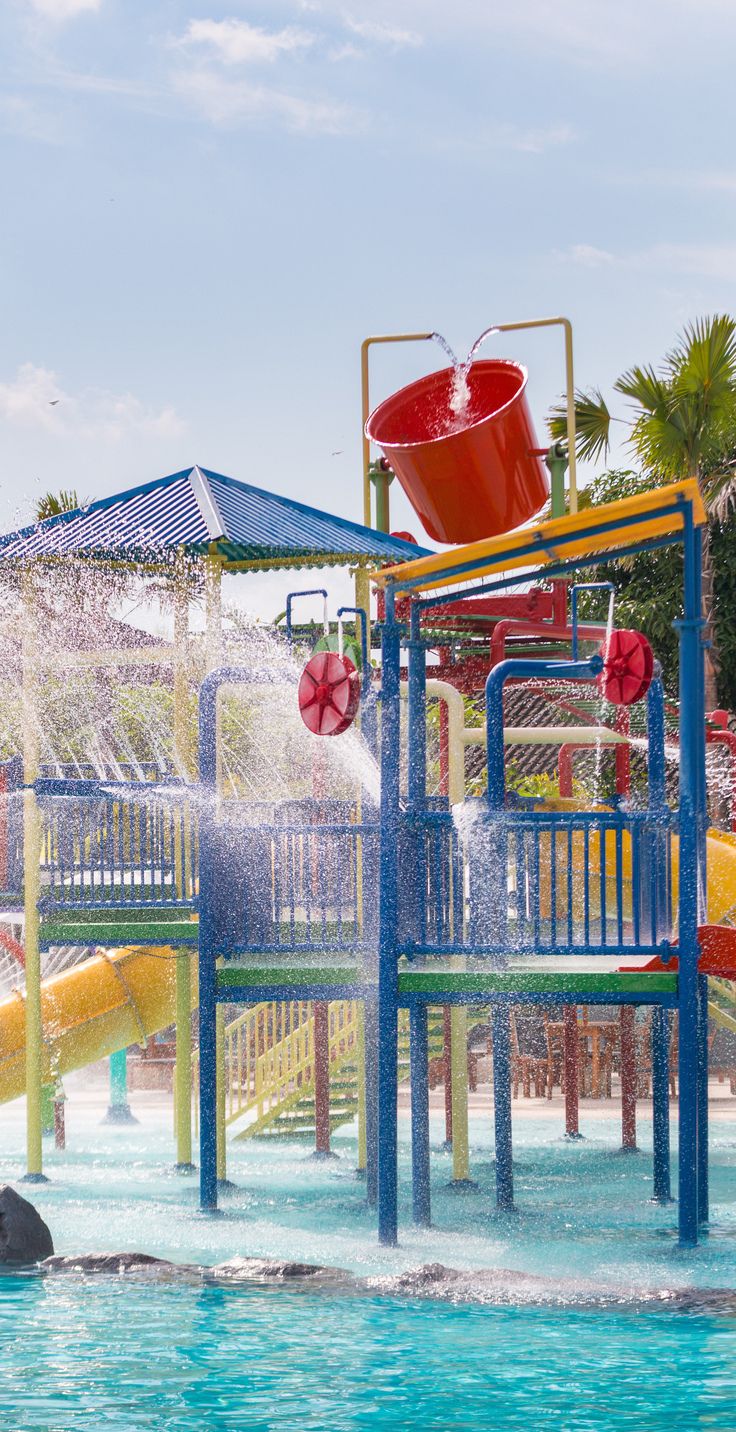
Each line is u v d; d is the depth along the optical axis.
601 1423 6.64
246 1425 6.65
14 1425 6.66
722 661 29.42
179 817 12.82
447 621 16.12
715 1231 10.82
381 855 10.46
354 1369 7.50
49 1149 15.55
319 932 12.14
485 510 15.26
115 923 13.24
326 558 14.40
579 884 12.87
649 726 12.04
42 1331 8.24
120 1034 14.85
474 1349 7.86
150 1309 8.73
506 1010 12.05
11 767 13.81
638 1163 14.36
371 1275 9.51
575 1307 8.69
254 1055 16.81
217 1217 11.67
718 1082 20.22
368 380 16.53
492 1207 12.02
